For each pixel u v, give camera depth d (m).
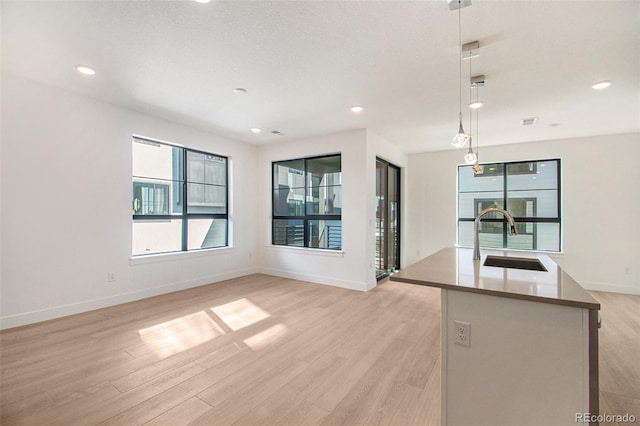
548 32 2.04
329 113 3.74
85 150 3.35
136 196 4.07
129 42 2.22
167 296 4.07
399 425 1.65
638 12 1.82
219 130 4.61
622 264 4.39
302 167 5.33
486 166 5.45
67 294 3.24
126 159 3.70
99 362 2.30
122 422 1.66
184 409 1.77
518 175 5.19
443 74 2.68
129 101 3.45
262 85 2.95
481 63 2.47
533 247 5.04
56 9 1.84
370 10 1.83
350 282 4.57
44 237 3.07
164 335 2.81
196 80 2.86
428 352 2.51
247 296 4.11
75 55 2.42
